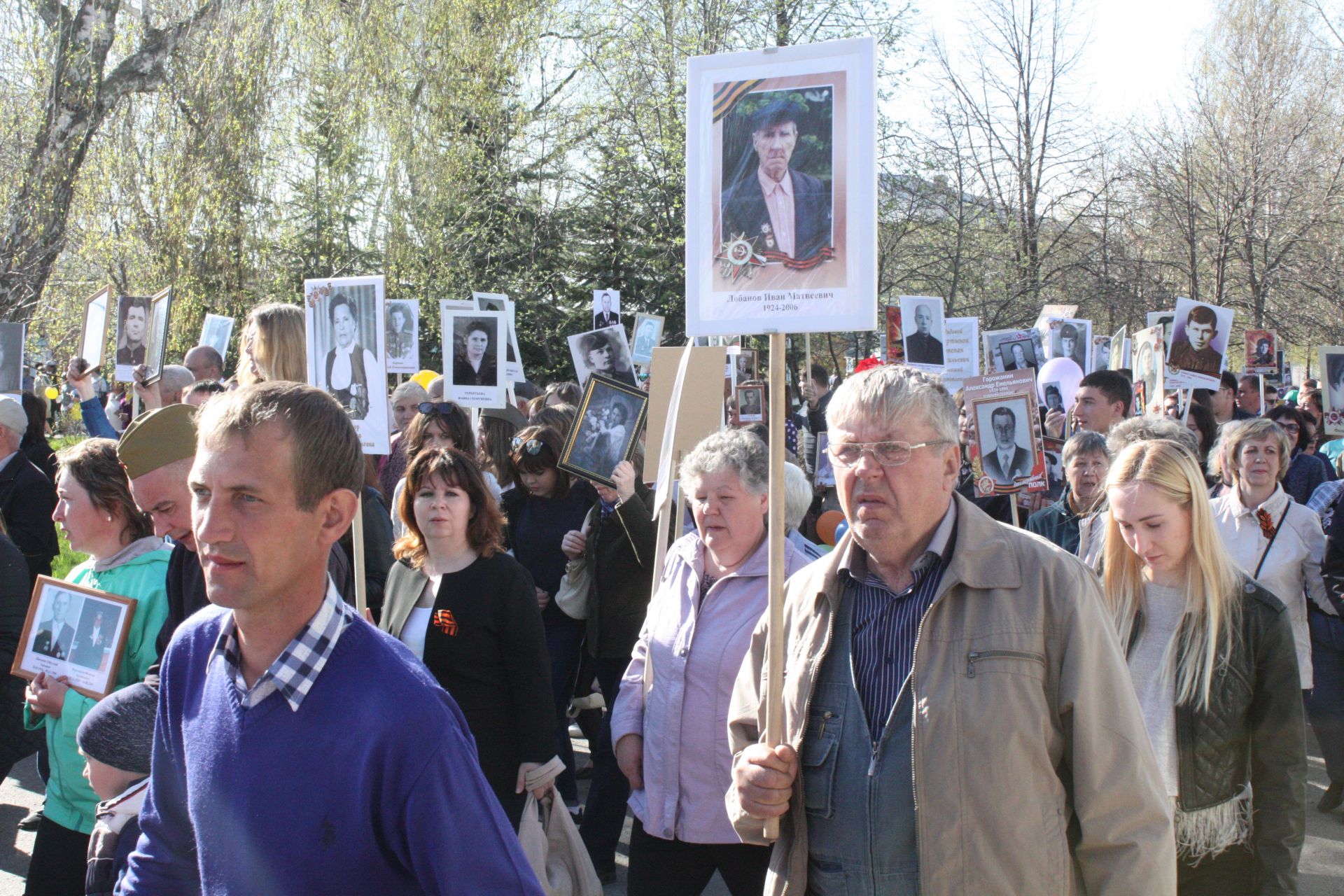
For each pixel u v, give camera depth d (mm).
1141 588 3203
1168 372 8148
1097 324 26516
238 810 1725
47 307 20750
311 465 1753
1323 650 5477
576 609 5270
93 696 3271
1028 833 2055
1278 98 23797
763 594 3371
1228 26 24703
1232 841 3016
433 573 3836
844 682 2297
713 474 3387
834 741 2270
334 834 1686
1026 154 25516
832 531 6887
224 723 1779
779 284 2439
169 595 3248
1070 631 2121
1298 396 14172
